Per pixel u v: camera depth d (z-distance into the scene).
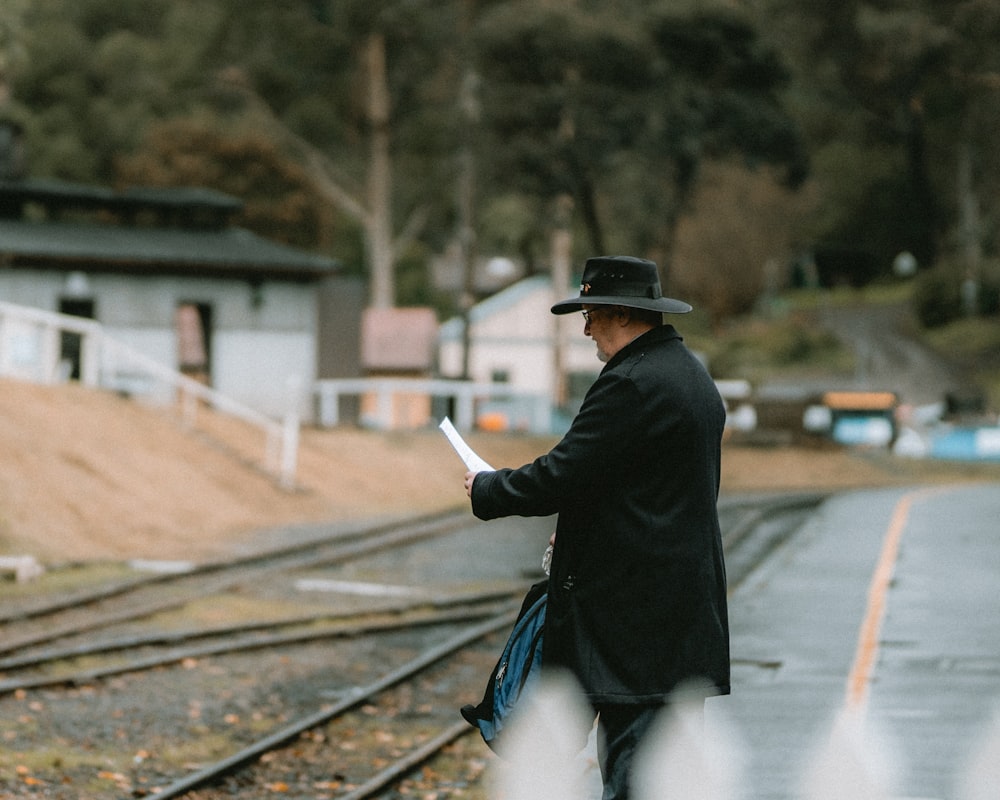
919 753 9.31
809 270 131.50
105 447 28.91
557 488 5.72
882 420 55.97
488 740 5.98
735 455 50.47
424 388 46.97
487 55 57.28
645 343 5.93
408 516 30.86
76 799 9.96
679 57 57.69
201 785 10.40
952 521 26.05
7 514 23.44
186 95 89.56
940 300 106.19
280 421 41.06
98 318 43.06
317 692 14.49
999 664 12.35
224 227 50.69
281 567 22.80
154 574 21.19
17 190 47.47
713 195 101.69
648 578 5.70
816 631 14.48
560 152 57.81
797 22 71.69
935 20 70.19
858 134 107.69
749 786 8.55
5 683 13.43
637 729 5.72
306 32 71.81
